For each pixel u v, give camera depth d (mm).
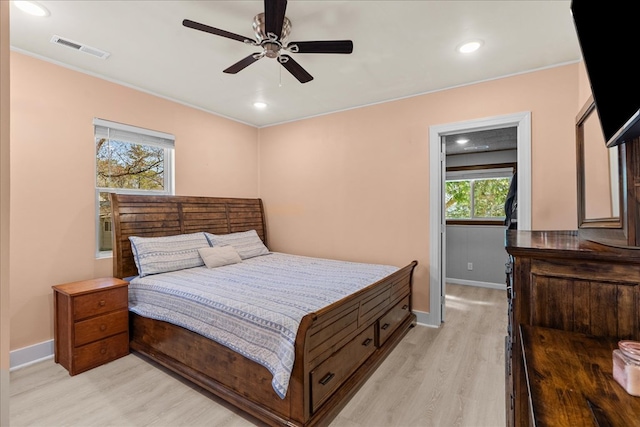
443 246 3457
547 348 956
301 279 2680
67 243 2736
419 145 3369
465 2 1925
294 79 3035
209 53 2555
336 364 1986
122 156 3178
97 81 2920
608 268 1040
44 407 1989
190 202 3646
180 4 1951
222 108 3879
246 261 3602
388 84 3137
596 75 1208
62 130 2701
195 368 2193
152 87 3232
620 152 1140
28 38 2324
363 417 1914
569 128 2650
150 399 2076
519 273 1178
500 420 1885
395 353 2711
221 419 1897
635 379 720
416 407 2006
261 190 4672
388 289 2791
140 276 2826
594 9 1185
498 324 3400
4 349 547
